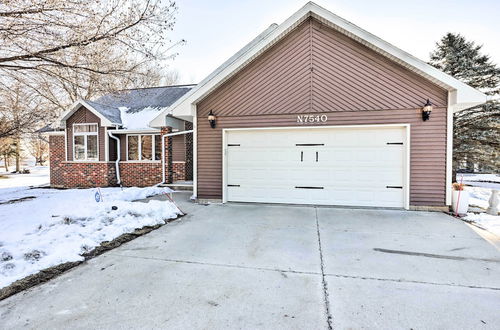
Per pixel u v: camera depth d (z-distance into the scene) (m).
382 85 6.68
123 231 4.86
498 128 13.87
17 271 3.16
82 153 12.12
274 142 7.55
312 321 2.27
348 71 6.88
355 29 6.50
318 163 7.26
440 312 2.39
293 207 7.13
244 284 2.94
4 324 2.24
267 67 7.39
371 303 2.54
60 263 3.45
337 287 2.85
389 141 6.78
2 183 15.05
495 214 6.06
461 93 6.01
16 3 5.49
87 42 6.33
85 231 4.64
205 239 4.54
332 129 7.13
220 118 7.77
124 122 12.40
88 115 11.95
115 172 12.12
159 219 5.71
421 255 3.77
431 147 6.47
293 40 7.20
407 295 2.68
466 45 15.63
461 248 4.04
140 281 3.02
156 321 2.29
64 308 2.48
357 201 7.02
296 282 2.97
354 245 4.19
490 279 3.03
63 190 10.98
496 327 2.19
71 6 5.89
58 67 6.70
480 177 18.55
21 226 5.02
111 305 2.53
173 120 10.68
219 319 2.31
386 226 5.25
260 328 2.19
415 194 6.61
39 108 8.74
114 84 7.41
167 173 11.12
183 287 2.88
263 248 4.08
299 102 7.21
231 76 7.54
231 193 7.88
